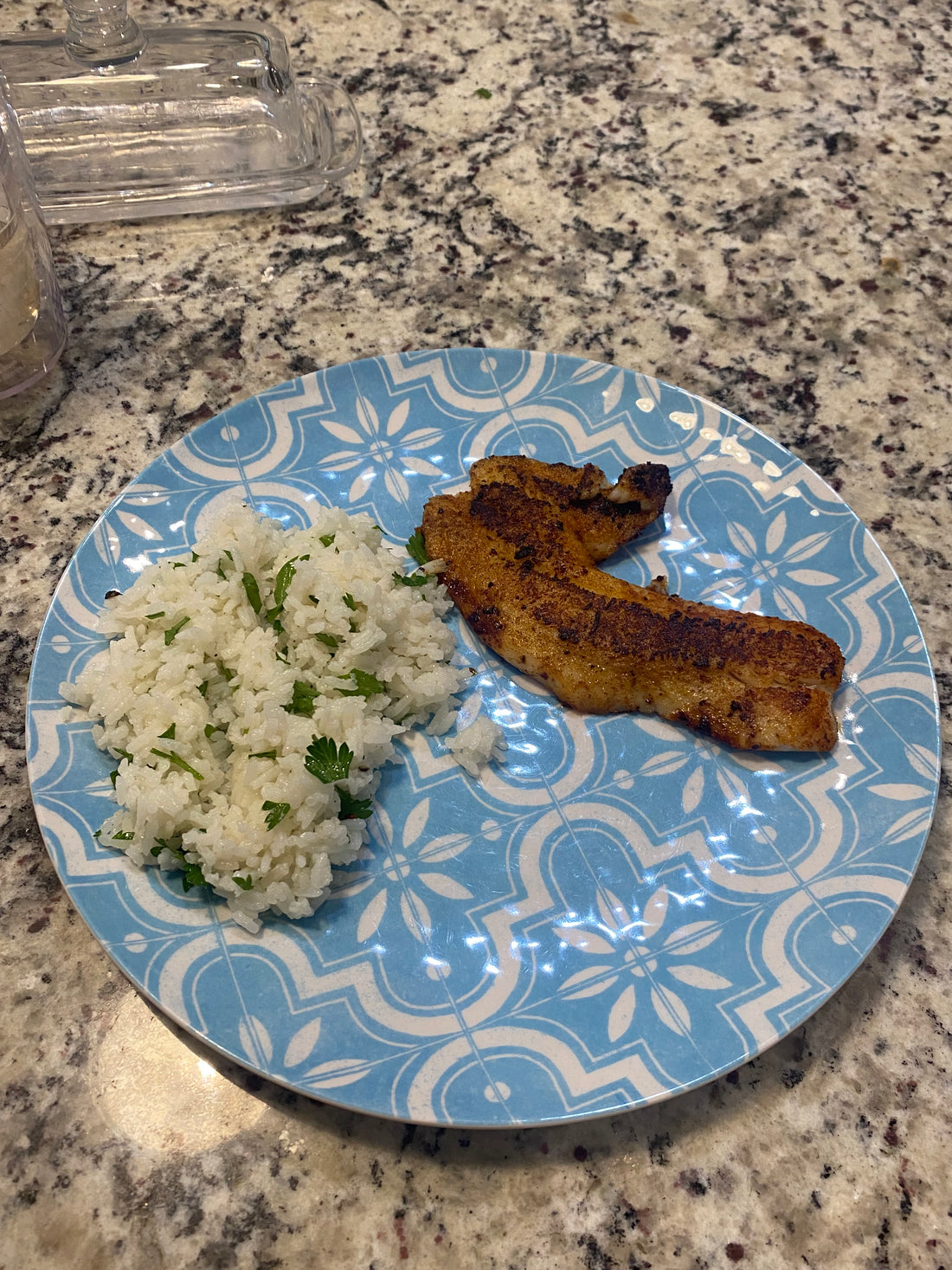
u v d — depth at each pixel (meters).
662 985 0.25
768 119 0.48
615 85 0.49
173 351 0.38
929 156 0.46
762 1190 0.23
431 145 0.46
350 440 0.35
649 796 0.28
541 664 0.29
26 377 0.37
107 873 0.25
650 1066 0.23
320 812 0.27
